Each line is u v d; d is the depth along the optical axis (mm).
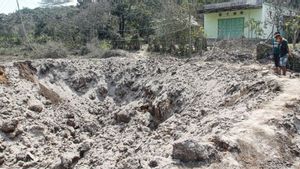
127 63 21250
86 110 18312
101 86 19828
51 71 20344
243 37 27594
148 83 17828
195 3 33250
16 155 12766
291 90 10883
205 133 8812
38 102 17312
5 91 16875
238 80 13383
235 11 30359
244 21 29891
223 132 8344
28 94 17469
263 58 19109
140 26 40312
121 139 11766
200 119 10586
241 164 7223
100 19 41844
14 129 14086
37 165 11945
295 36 22734
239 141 7746
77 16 47031
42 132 14625
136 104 16938
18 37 44406
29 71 19531
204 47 27859
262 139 7992
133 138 11766
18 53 34344
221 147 7672
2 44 41094
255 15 29125
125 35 39562
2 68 18641
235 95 11898
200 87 14508
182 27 29141
